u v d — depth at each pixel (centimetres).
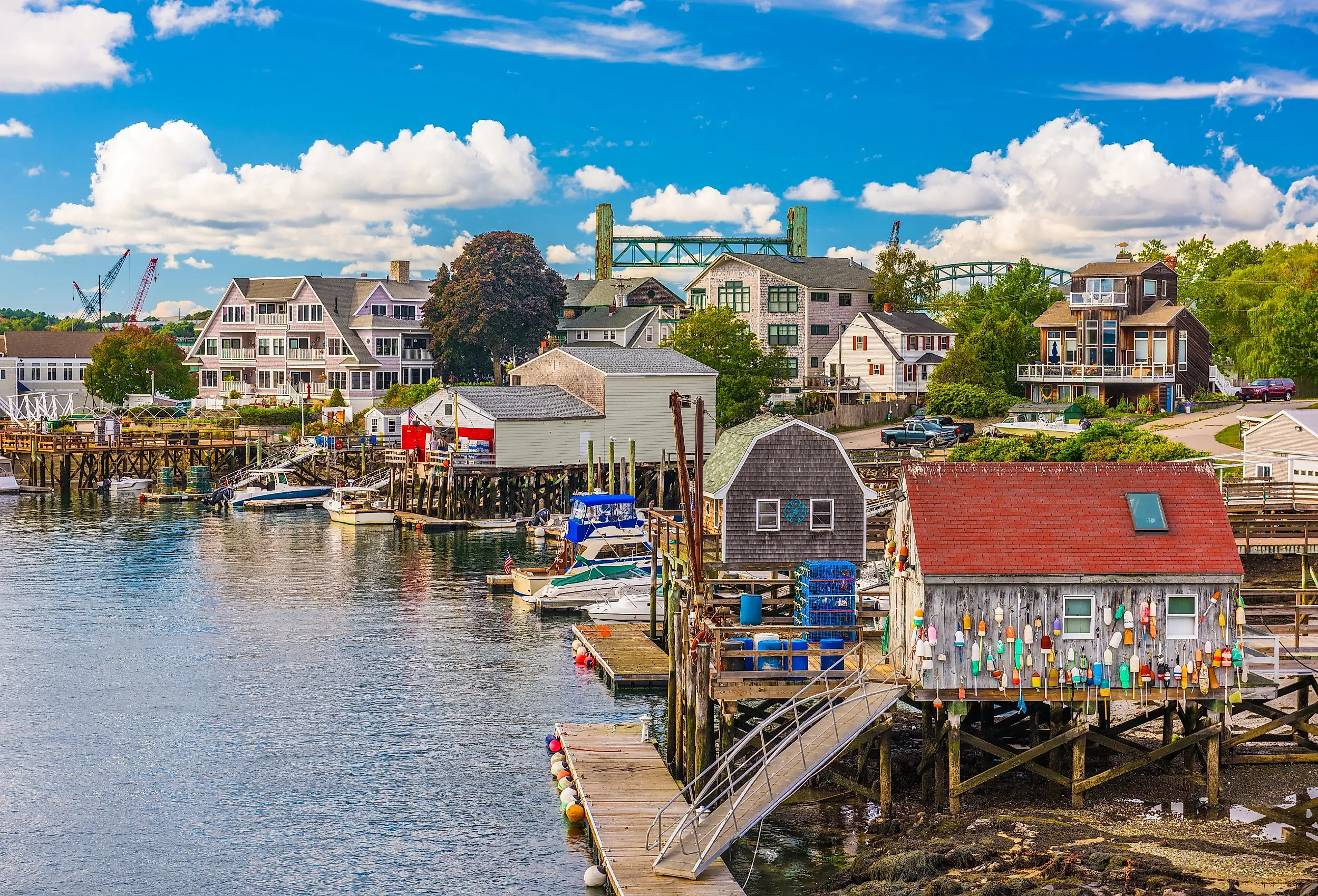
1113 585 2733
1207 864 2419
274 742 3597
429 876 2719
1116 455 7175
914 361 11288
